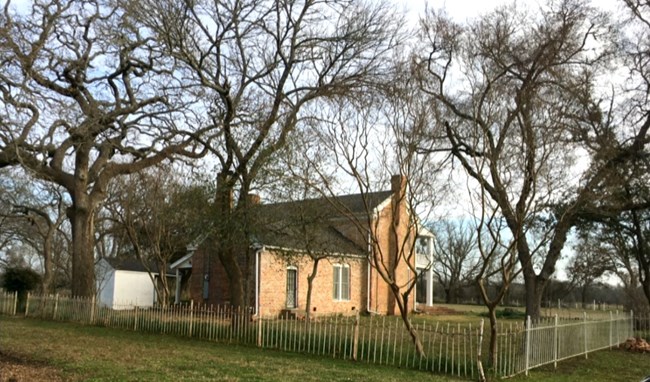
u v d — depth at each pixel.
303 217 18.48
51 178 24.58
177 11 18.80
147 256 32.41
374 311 33.38
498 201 14.13
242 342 17.20
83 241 25.75
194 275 32.44
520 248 18.86
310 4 20.17
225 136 19.23
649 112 19.89
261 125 18.91
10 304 28.25
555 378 13.78
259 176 18.45
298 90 20.12
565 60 19.03
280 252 21.16
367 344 15.16
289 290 29.38
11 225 46.66
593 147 18.97
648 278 22.72
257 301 27.56
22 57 14.68
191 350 15.18
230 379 10.86
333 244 24.67
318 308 30.58
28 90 14.15
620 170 19.08
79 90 22.44
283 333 16.42
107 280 40.94
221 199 19.11
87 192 26.62
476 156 15.76
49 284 38.22
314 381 11.09
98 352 14.16
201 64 19.45
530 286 19.02
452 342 13.62
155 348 15.40
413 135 15.00
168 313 19.84
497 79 18.27
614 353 19.06
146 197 27.17
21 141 15.91
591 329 19.03
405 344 16.06
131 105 22.39
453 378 12.77
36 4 18.38
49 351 14.04
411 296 36.72
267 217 18.86
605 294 68.00
